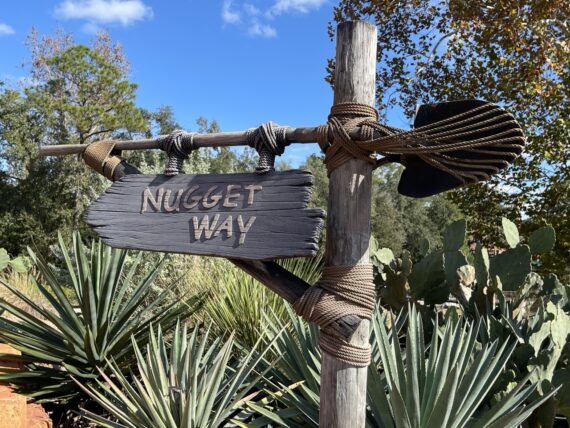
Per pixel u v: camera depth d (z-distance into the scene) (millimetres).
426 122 2076
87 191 23891
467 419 2439
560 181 8141
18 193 24094
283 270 2248
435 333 2809
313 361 3145
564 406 2760
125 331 4234
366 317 2084
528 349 3125
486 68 8602
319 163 23078
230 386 2955
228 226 2221
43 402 3826
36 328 4113
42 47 26266
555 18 8109
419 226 26969
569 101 8031
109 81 23078
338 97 2146
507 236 4418
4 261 7125
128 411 2900
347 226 2094
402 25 9734
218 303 5328
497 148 1943
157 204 2459
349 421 2064
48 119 23734
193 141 2512
